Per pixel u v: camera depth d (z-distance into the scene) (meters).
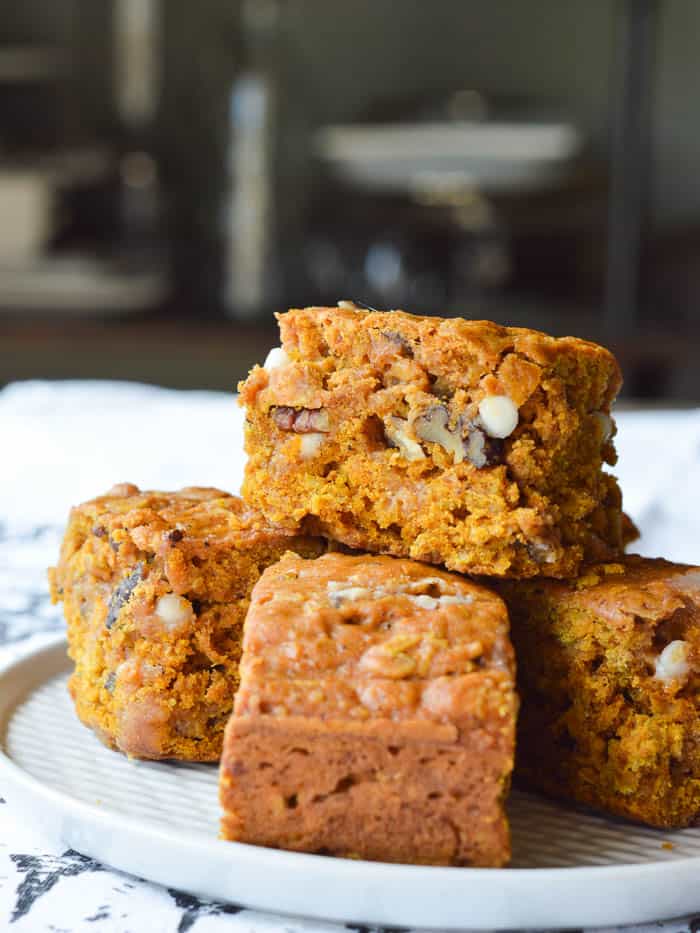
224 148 1.19
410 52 1.16
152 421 0.66
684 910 0.26
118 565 0.32
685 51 1.14
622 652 0.30
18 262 1.05
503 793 0.27
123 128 1.18
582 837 0.29
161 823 0.28
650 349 0.98
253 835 0.27
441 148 1.04
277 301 1.18
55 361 0.99
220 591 0.32
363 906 0.25
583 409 0.31
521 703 0.31
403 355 0.31
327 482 0.31
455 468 0.30
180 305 1.15
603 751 0.30
